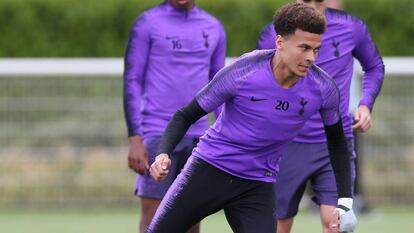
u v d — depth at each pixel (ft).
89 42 135.13
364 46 70.49
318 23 54.65
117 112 122.52
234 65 56.85
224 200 59.16
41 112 122.42
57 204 123.34
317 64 68.85
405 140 123.75
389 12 136.05
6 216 116.26
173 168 72.13
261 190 59.41
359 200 117.50
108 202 123.34
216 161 58.54
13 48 134.72
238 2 133.28
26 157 122.83
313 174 70.03
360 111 69.77
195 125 72.38
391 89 123.24
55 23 134.92
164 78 73.00
